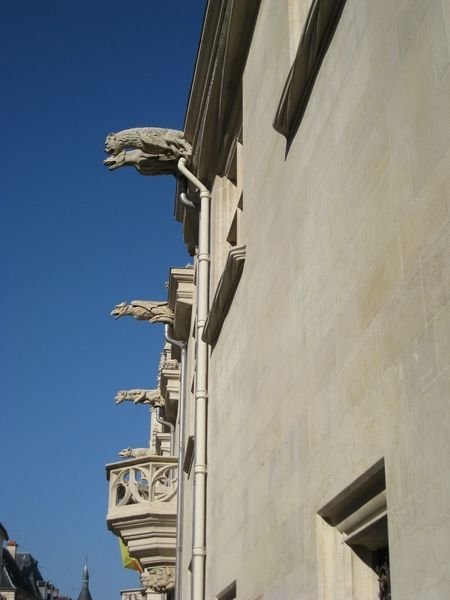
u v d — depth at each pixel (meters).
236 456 8.84
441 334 3.60
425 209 3.86
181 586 15.20
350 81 5.25
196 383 11.89
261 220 8.14
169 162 13.77
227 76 10.55
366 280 4.67
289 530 6.13
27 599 68.44
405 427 3.95
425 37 4.01
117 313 19.42
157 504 16.05
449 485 3.44
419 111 4.03
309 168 6.21
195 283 15.68
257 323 8.02
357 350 4.75
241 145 10.84
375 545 5.09
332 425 5.17
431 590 3.55
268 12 8.49
